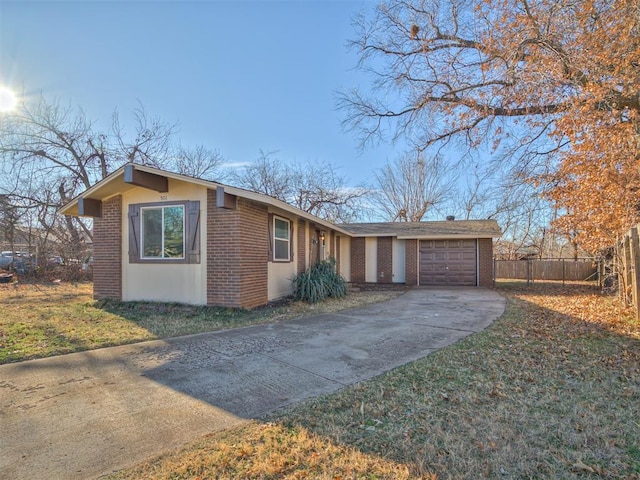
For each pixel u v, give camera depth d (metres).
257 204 9.12
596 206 7.90
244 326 6.82
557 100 8.38
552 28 7.75
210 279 8.43
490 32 8.99
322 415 3.15
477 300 10.70
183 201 8.66
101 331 6.31
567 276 18.83
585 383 3.89
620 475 2.32
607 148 7.34
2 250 17.02
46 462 2.46
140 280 9.01
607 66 7.15
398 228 17.83
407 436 2.80
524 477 2.31
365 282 17.64
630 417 3.11
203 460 2.48
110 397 3.53
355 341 5.65
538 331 6.32
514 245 27.14
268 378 4.05
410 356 4.85
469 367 4.40
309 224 13.25
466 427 2.95
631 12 6.59
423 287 15.33
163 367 4.43
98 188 8.75
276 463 2.44
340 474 2.33
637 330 6.27
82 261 17.28
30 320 7.17
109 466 2.41
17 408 3.29
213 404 3.38
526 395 3.59
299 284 10.48
